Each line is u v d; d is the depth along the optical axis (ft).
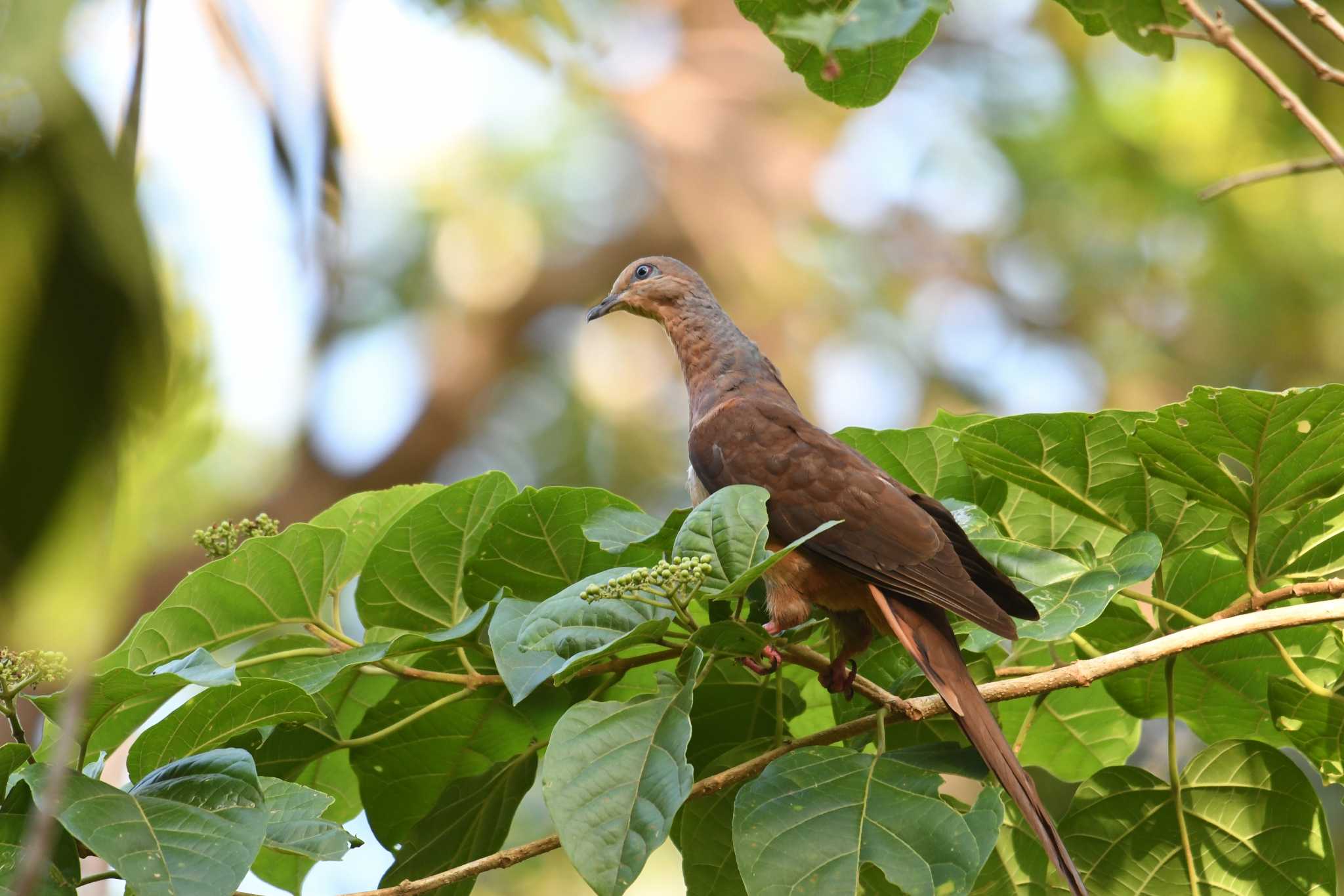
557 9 27.12
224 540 22.03
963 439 23.44
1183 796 22.15
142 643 21.62
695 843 22.03
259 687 19.36
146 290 5.90
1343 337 65.67
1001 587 23.12
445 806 22.70
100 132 5.90
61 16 5.80
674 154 72.02
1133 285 69.67
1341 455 21.08
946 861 17.88
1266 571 23.34
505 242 70.18
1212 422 20.94
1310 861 21.67
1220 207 65.00
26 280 5.75
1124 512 23.66
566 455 70.79
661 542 22.11
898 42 20.22
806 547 24.64
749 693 23.41
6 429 5.76
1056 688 21.07
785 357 70.13
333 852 18.25
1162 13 20.53
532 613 19.36
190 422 7.30
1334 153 18.89
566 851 16.74
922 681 23.61
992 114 71.46
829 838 18.29
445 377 69.62
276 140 7.02
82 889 23.49
